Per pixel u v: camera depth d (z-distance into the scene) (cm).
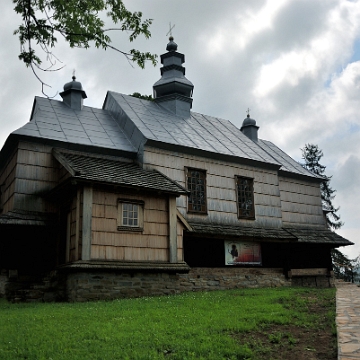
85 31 920
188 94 2444
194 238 1862
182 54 2519
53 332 774
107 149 1772
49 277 1484
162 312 979
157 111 2250
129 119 1958
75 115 1991
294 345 703
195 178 1942
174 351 660
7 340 722
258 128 2814
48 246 1589
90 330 786
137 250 1526
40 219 1575
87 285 1399
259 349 677
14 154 1667
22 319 906
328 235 2464
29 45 886
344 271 3884
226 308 1045
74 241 1442
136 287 1501
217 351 649
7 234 1530
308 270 2300
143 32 977
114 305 1137
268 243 2142
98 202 1480
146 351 650
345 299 1245
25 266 1535
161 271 1566
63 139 1708
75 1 916
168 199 1647
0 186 1830
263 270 2073
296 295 1334
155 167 1814
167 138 1902
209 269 1870
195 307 1062
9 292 1454
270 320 865
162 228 1608
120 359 616
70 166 1489
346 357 581
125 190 1548
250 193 2133
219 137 2252
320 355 647
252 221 2086
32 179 1619
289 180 2483
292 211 2434
